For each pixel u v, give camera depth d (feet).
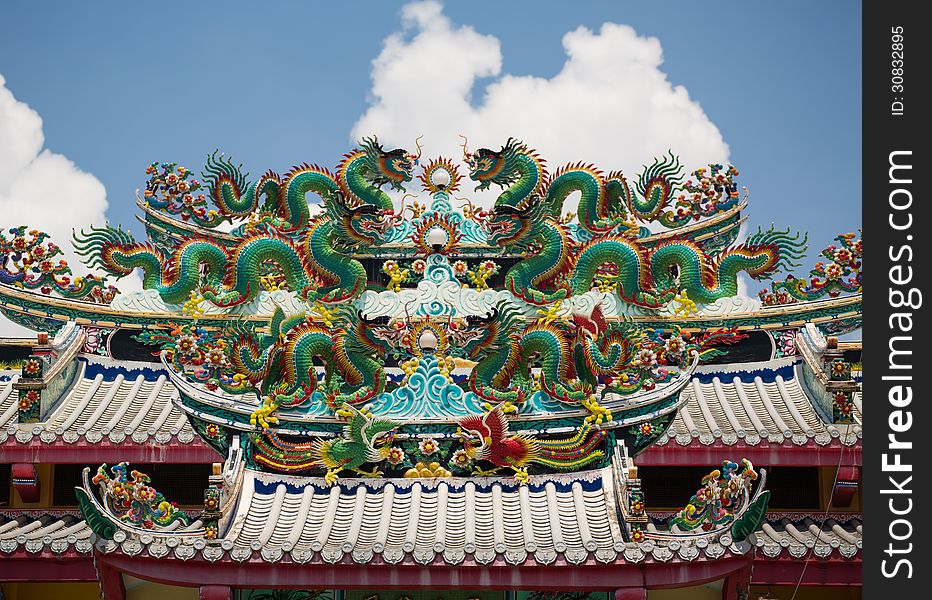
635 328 48.57
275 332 47.62
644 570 41.60
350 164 52.85
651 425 47.29
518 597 44.06
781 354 62.34
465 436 46.96
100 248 61.41
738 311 60.80
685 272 60.18
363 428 47.01
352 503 46.37
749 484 41.83
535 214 50.21
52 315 61.98
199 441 53.52
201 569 41.50
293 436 47.16
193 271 59.82
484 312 49.85
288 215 54.19
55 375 57.67
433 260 50.72
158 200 65.67
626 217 55.52
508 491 46.93
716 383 62.18
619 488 45.06
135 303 60.75
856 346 64.18
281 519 45.19
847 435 52.80
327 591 43.86
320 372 52.11
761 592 55.98
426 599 44.34
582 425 47.11
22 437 53.26
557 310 48.62
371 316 49.83
